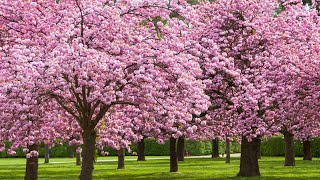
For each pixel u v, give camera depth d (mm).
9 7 18000
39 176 29328
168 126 16484
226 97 24062
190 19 18547
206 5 26531
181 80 15523
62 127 17984
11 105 14570
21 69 14148
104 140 19328
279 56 23016
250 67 24516
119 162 35906
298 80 21578
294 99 21562
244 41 24797
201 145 64375
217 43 24594
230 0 25641
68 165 41812
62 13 17203
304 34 23344
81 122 16828
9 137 15727
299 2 25641
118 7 17922
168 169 34531
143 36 17891
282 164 39094
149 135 19391
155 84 15375
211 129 25516
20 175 30141
